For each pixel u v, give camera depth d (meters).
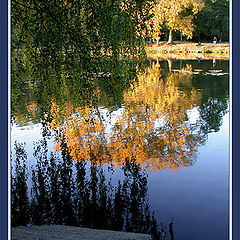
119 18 4.76
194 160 6.73
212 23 29.75
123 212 4.65
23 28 4.62
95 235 3.80
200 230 4.07
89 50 4.87
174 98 12.80
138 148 7.66
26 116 10.23
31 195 5.21
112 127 9.27
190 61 24.36
